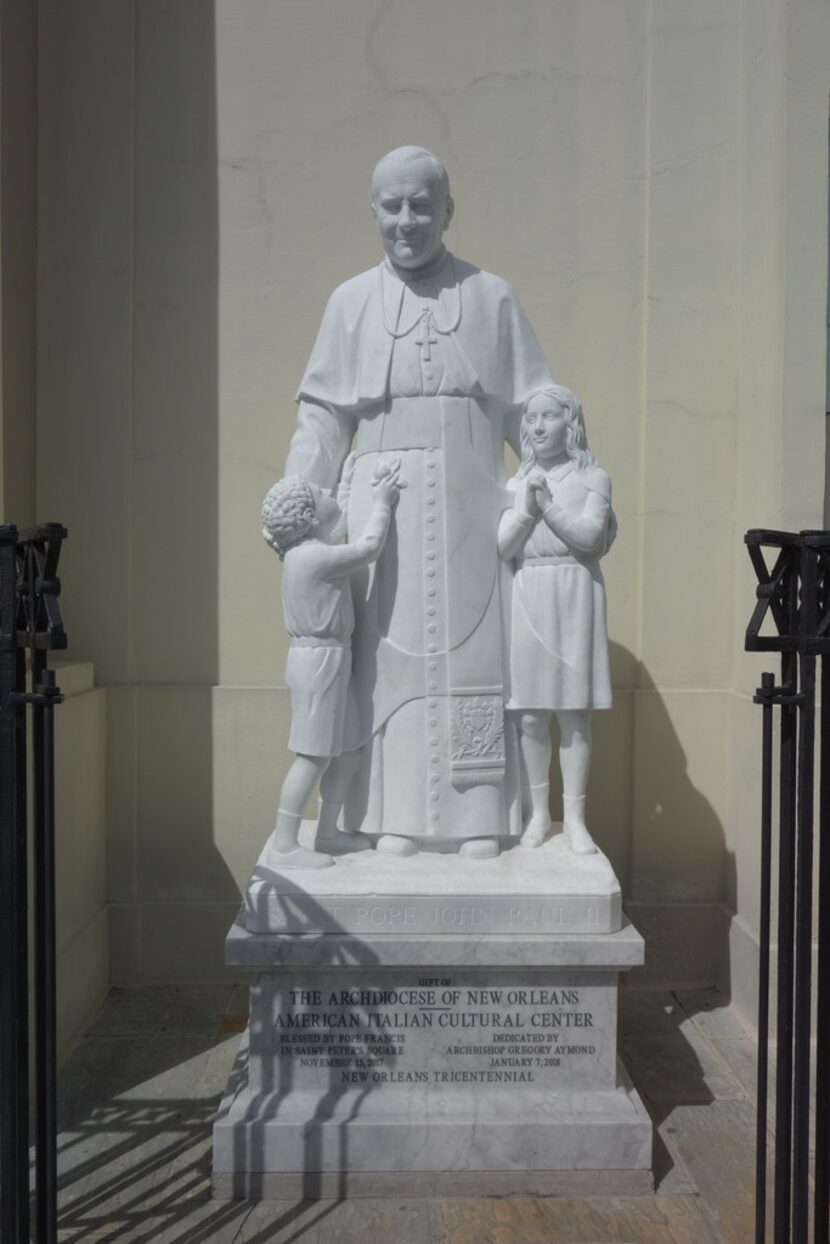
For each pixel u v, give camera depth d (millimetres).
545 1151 2842
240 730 4285
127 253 4254
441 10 4305
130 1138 3090
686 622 4320
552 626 3119
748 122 4133
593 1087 2949
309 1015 2926
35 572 2191
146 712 4277
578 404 3168
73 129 4238
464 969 2926
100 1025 3875
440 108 4316
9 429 3982
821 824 2268
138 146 4285
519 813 3260
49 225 4238
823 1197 2242
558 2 4305
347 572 3021
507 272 4340
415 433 3111
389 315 3129
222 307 4324
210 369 4320
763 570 2270
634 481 4348
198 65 4297
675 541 4309
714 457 4293
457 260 3234
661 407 4297
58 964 3516
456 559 3098
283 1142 2820
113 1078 3457
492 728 3129
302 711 3035
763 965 2361
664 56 4262
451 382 3107
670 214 4285
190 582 4328
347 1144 2820
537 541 3133
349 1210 2760
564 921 2924
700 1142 3078
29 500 4203
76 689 3900
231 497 4332
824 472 3781
